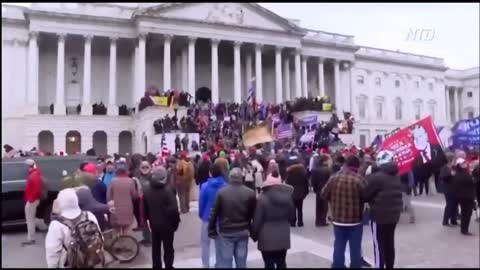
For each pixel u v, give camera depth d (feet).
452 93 187.93
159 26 185.06
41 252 40.75
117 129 183.42
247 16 201.26
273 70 224.94
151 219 32.99
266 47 209.15
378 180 32.48
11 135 174.91
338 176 32.27
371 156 65.46
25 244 44.83
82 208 36.40
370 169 50.67
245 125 134.72
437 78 196.13
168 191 33.32
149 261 39.14
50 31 179.42
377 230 33.12
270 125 118.32
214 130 141.08
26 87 180.96
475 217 61.82
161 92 205.16
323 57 231.71
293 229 53.52
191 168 67.10
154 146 139.23
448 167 54.03
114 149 181.57
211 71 205.87
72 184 41.37
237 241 29.17
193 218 62.23
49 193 53.52
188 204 66.90
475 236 48.62
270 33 205.67
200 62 212.02
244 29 199.41
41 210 53.52
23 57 182.19
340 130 158.61
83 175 42.32
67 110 190.49
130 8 194.29
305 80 225.35
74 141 177.47
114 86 188.55
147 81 203.51
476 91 178.19
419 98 208.95
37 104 177.37
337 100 233.55
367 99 241.55
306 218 61.93
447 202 54.39
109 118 182.60
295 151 93.04
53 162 55.77
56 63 194.49
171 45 203.10
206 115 147.23
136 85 187.62
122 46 205.16
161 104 153.89
